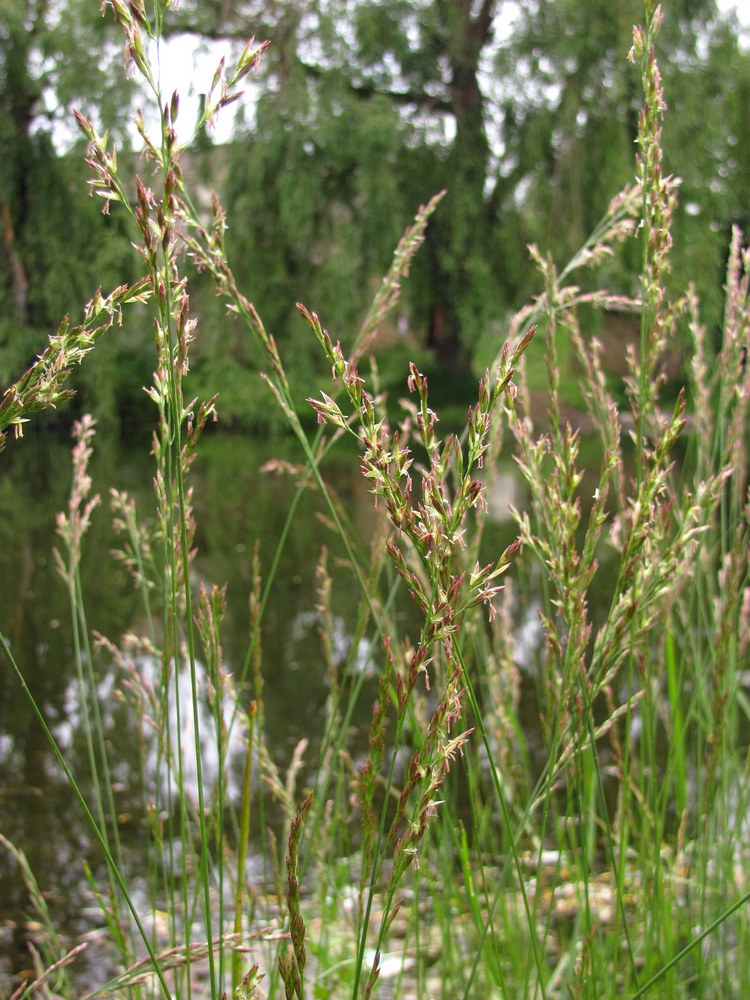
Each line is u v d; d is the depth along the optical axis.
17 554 6.59
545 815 0.98
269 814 2.63
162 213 0.68
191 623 0.80
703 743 2.01
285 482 10.22
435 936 1.95
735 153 14.01
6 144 14.35
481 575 0.61
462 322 14.69
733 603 1.27
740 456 1.38
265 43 0.66
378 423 0.59
